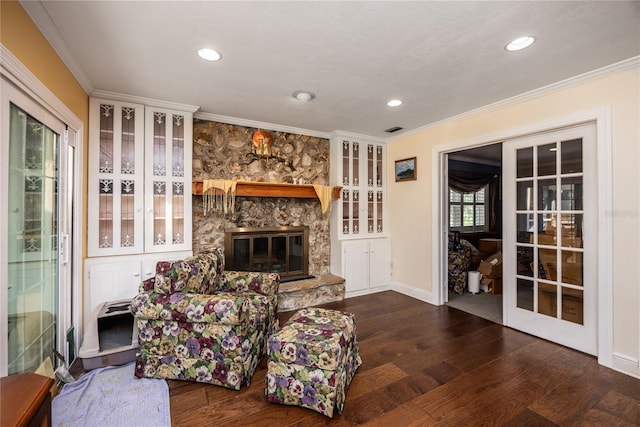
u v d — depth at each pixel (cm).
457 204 622
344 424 170
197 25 175
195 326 204
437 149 374
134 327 234
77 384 200
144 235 290
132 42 192
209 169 354
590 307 248
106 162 275
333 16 167
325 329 198
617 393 197
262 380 212
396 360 241
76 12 162
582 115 243
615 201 226
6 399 91
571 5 158
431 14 165
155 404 183
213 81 252
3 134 143
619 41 192
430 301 387
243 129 374
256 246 382
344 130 408
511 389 202
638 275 216
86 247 263
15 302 162
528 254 292
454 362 238
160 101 294
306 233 415
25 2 152
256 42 193
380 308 367
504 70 232
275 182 377
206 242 350
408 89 270
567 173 261
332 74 239
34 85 165
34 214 181
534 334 287
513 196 303
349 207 426
